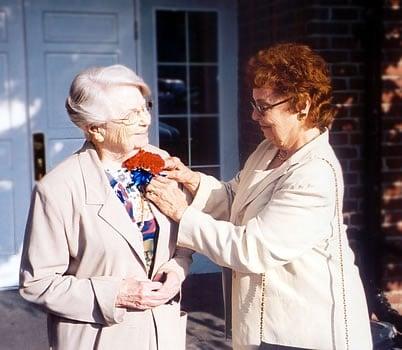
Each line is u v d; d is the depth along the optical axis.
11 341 4.59
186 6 5.87
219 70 5.99
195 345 4.38
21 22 5.47
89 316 2.31
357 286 2.55
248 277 2.49
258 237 2.36
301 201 2.35
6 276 5.59
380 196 5.06
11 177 5.55
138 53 5.77
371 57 4.96
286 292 2.44
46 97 5.56
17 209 5.57
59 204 2.32
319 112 2.43
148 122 2.40
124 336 2.36
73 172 2.37
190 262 2.55
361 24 4.99
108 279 2.32
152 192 2.45
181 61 5.91
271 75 2.38
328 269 2.44
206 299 4.95
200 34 5.94
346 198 5.14
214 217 2.78
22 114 5.53
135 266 2.38
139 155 2.45
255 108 2.47
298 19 5.09
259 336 2.46
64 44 5.58
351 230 5.01
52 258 2.34
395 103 5.01
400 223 5.10
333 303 2.43
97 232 2.33
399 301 5.06
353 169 5.13
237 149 5.37
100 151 2.44
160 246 2.44
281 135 2.44
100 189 2.36
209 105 5.96
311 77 2.39
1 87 5.47
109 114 2.29
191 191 2.77
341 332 2.43
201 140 5.87
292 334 2.43
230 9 5.99
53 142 5.59
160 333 2.42
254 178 2.55
